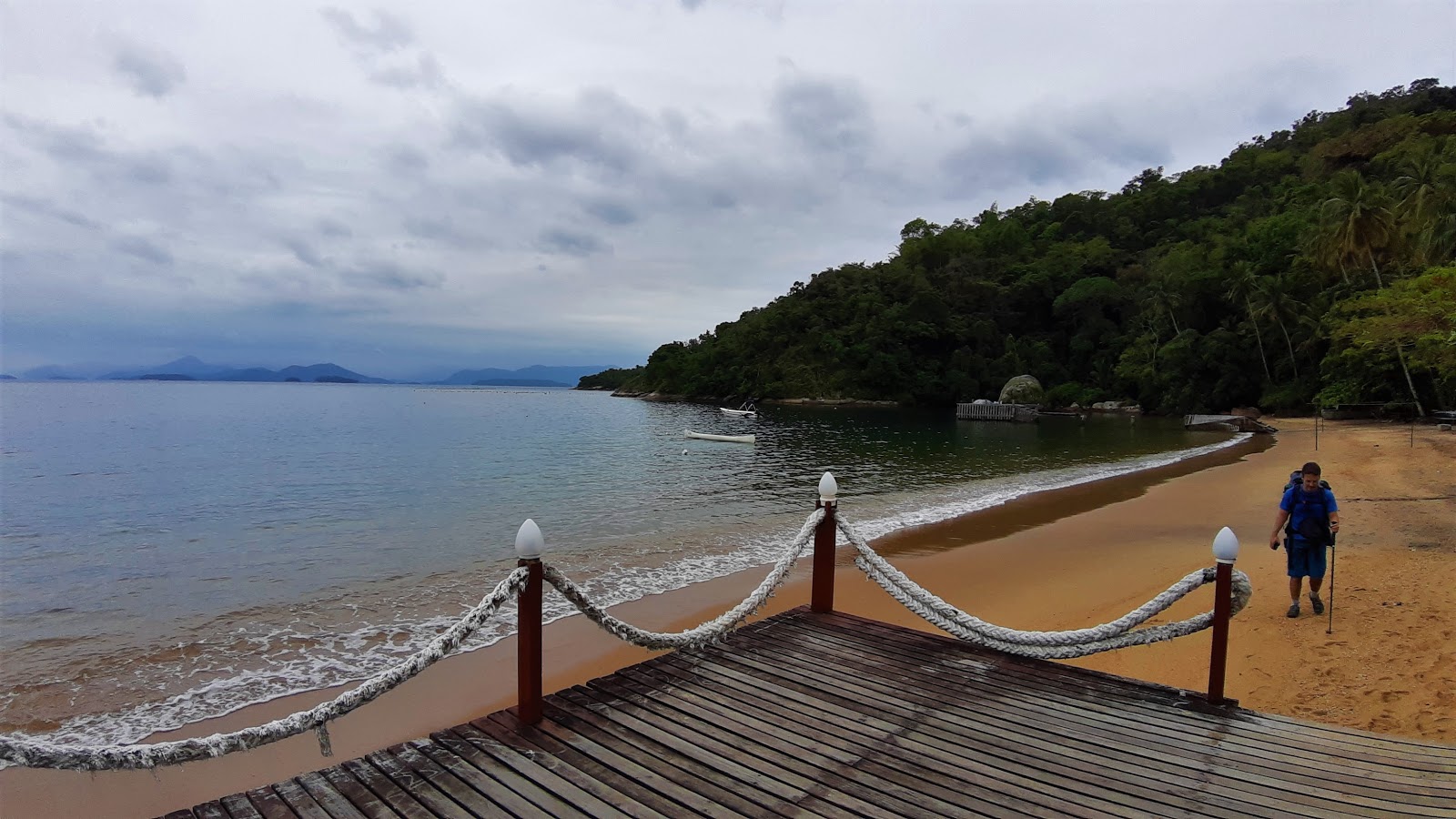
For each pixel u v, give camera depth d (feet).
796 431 151.12
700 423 179.22
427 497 62.08
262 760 18.49
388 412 227.81
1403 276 123.13
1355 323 89.61
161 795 16.97
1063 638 17.20
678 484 71.61
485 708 21.33
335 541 44.37
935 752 13.21
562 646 26.25
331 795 11.51
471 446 113.39
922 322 258.37
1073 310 247.29
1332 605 24.68
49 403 274.36
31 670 23.73
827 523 21.08
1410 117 217.56
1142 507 55.72
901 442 125.08
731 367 296.30
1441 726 16.28
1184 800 11.64
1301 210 192.75
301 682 22.97
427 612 30.17
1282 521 25.22
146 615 29.50
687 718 14.44
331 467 83.05
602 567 37.99
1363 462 72.23
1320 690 19.12
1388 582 28.02
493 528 48.78
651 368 389.19
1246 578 15.44
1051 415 213.05
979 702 15.34
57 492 63.26
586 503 59.62
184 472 77.15
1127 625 16.44
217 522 50.19
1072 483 71.05
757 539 45.68
